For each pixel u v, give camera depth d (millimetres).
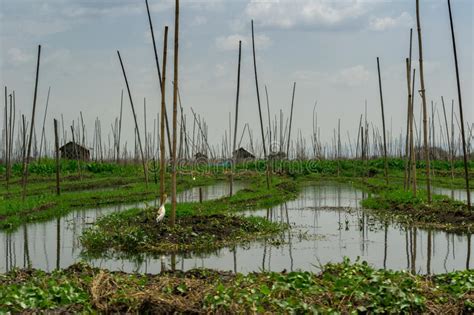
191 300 9203
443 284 10453
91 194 31656
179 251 16406
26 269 12109
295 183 47562
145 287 10016
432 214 22484
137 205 29391
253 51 33375
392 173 54250
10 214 23875
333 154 82438
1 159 51375
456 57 20609
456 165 54938
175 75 17422
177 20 17016
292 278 9953
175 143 17688
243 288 9586
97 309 9055
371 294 9188
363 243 17750
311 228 21125
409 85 25641
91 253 16297
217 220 19125
